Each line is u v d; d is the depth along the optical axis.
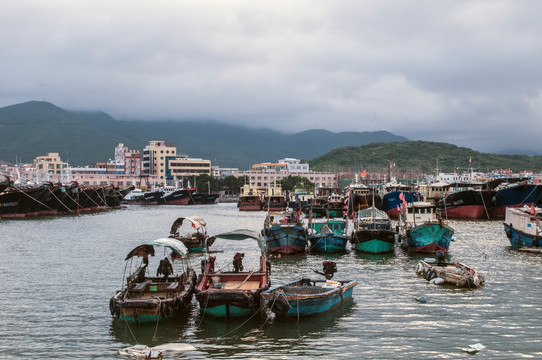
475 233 82.31
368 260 56.06
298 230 59.84
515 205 108.00
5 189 122.50
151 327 31.86
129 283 34.59
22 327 32.31
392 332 30.81
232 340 29.55
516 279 45.00
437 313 34.50
